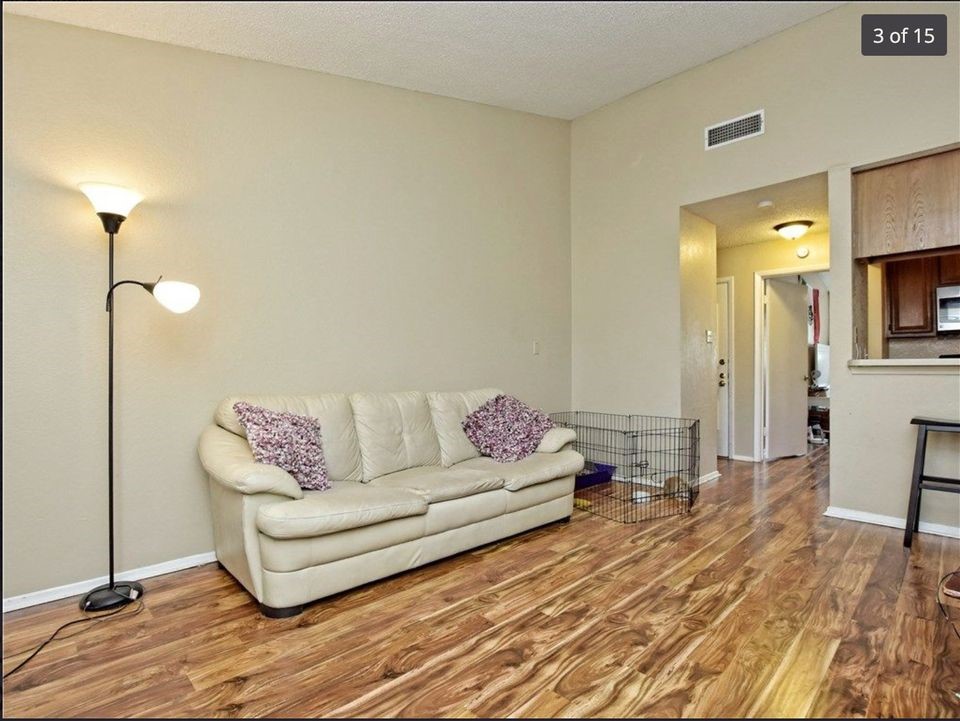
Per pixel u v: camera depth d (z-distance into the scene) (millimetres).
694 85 3895
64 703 1599
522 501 2986
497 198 4145
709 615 2076
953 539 2867
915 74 2932
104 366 2447
